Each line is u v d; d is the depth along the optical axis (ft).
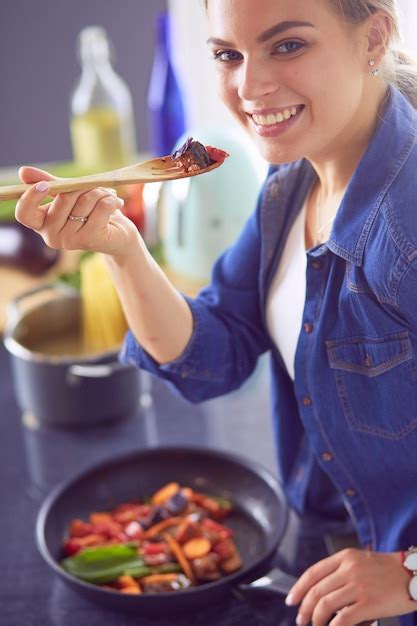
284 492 4.14
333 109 2.81
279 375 3.98
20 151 9.71
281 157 2.92
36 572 3.88
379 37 2.83
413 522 3.40
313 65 2.72
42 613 3.63
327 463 3.53
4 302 6.39
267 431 4.83
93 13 9.09
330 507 4.08
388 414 3.19
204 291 4.01
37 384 4.92
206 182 6.00
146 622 3.52
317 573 3.15
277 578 3.57
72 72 9.36
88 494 4.26
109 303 5.27
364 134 3.11
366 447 3.34
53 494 4.07
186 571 3.68
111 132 7.22
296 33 2.67
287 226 3.63
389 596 3.02
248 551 3.92
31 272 6.77
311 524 4.08
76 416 4.98
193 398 3.97
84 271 5.30
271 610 3.52
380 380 3.14
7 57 9.16
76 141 7.41
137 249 3.42
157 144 7.41
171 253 6.40
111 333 5.32
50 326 5.41
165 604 3.40
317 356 3.28
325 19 2.67
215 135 6.05
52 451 4.83
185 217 6.15
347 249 3.02
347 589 3.03
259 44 2.70
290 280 3.60
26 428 5.08
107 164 7.29
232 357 3.94
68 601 3.68
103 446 4.83
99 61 7.18
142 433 4.93
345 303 3.14
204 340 3.81
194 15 8.86
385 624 3.15
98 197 2.92
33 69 9.27
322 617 3.02
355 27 2.73
